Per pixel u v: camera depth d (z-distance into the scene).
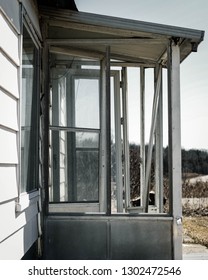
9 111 2.42
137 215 3.57
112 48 4.22
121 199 4.70
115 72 4.83
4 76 2.31
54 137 3.96
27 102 3.14
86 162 4.07
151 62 4.86
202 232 8.45
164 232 3.57
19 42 2.69
